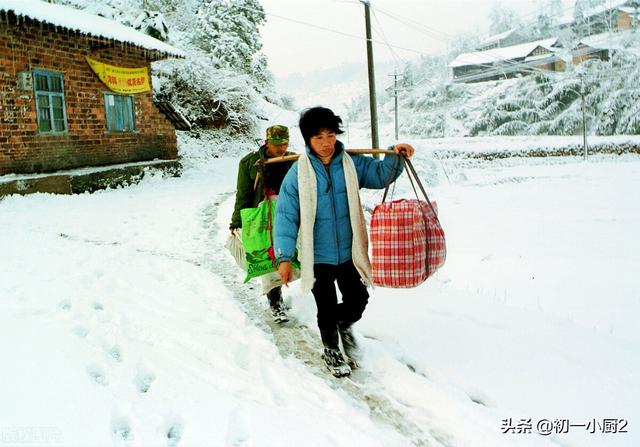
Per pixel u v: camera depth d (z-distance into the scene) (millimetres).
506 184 22141
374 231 2979
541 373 3221
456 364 3363
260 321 4234
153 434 2424
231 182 16844
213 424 2527
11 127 12133
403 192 15695
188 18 35625
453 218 13047
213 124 29875
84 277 5086
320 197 3133
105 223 8672
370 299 4668
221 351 3467
